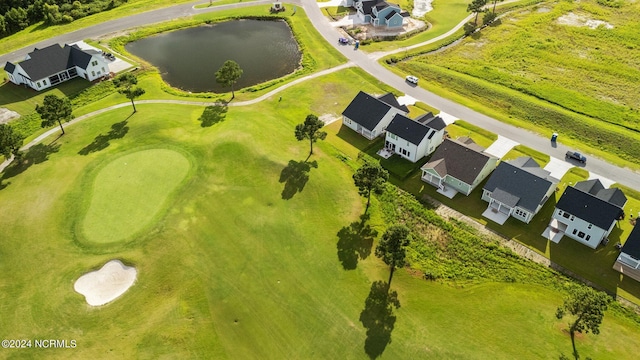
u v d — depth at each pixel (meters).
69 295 55.84
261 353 50.44
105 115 90.69
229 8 140.12
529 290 57.44
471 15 135.38
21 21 126.88
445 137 84.38
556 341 51.25
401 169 77.31
